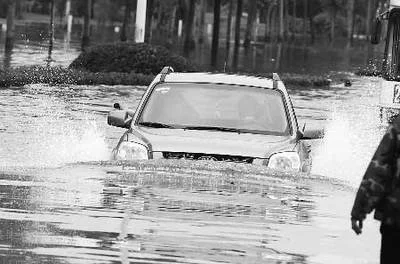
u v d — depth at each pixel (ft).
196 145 99.35
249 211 82.94
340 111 222.89
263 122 104.94
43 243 68.54
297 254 68.85
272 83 111.34
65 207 81.15
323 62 502.38
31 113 178.70
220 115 104.99
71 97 215.10
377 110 228.63
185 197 87.04
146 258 65.57
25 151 131.34
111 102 209.05
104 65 288.51
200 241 71.10
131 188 90.38
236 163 98.37
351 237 75.61
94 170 99.45
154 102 107.04
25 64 307.58
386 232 55.93
